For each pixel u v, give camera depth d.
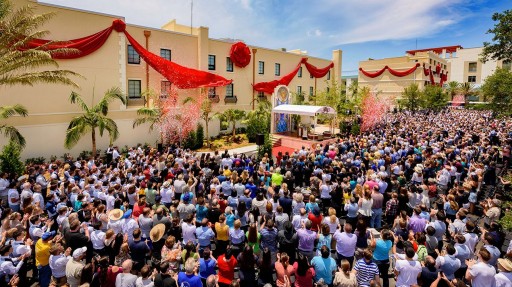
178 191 10.20
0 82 13.70
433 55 66.81
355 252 7.35
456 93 73.25
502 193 10.62
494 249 6.27
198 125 24.59
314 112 24.84
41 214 8.35
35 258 7.01
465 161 13.55
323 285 5.10
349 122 31.72
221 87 30.30
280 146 27.06
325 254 5.71
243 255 5.60
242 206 7.69
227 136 28.89
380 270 6.42
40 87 18.09
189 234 7.05
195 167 12.52
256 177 11.36
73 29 19.33
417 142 18.30
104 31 20.44
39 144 18.17
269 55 35.44
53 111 18.69
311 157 14.02
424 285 5.30
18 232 6.48
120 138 21.47
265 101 32.44
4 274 5.81
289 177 11.49
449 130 24.84
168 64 24.17
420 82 62.22
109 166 12.71
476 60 79.06
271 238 6.62
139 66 23.84
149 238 7.37
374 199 9.19
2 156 13.09
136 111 22.23
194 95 26.72
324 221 7.62
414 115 42.50
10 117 16.98
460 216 7.49
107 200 8.73
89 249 6.61
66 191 9.77
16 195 9.44
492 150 16.28
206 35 28.14
